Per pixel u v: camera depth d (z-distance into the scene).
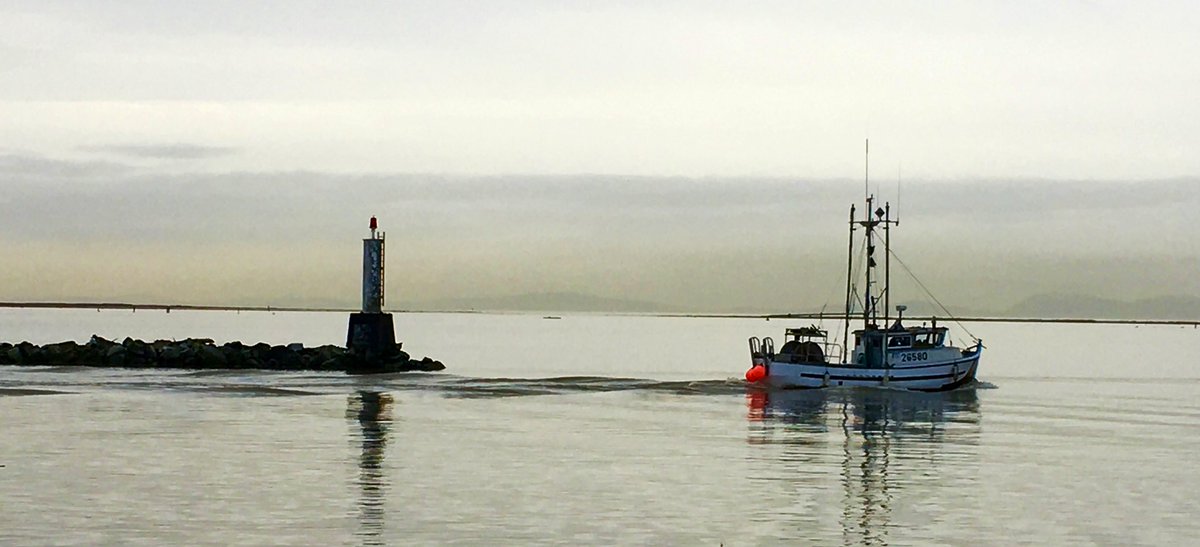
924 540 35.66
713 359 151.38
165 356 107.25
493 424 63.16
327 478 44.53
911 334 85.00
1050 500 41.91
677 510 39.31
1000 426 65.19
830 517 38.59
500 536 35.34
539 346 196.12
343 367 105.81
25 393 78.38
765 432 60.78
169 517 37.38
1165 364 151.38
